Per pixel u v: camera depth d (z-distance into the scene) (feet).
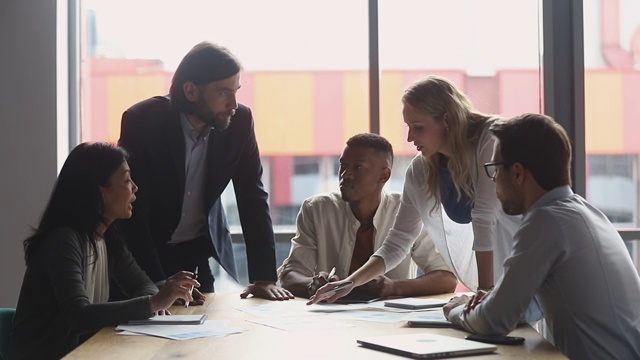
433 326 7.67
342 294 9.52
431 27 14.44
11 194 13.76
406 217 10.39
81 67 14.46
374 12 14.30
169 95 10.76
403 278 11.21
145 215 10.36
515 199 7.30
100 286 9.11
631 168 14.49
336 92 14.52
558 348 7.06
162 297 7.92
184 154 10.66
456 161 9.21
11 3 13.73
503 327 6.95
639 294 7.14
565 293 6.88
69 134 14.34
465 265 10.39
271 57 14.52
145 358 6.22
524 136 7.18
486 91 14.51
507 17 14.48
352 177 10.93
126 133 10.48
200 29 14.46
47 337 8.32
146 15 14.46
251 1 14.47
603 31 14.38
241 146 11.02
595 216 7.24
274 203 14.58
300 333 7.34
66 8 14.23
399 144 14.43
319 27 14.48
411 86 9.39
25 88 13.76
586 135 14.44
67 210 8.68
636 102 14.47
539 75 14.51
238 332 7.38
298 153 14.58
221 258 11.32
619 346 6.91
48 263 8.27
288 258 11.42
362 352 6.39
